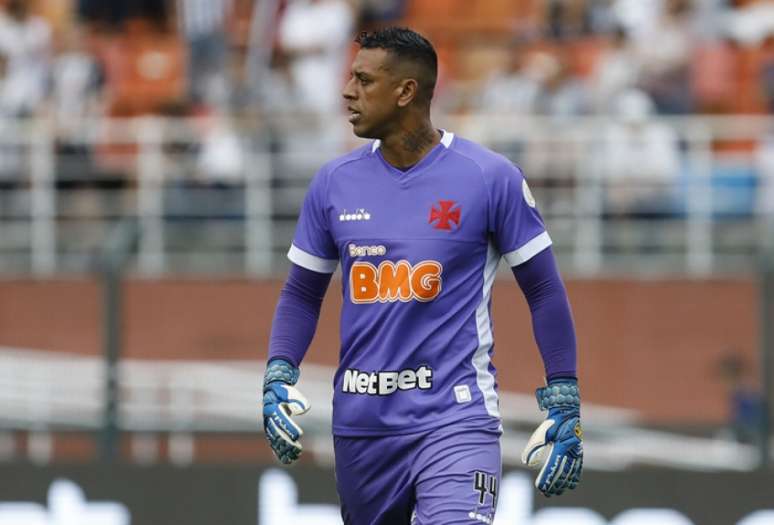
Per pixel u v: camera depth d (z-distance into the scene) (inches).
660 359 1681.8
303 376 1668.3
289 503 1268.5
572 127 1803.6
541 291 710.5
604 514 1232.8
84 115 1948.8
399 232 700.0
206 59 1972.2
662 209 1763.0
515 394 1674.5
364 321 703.1
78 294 1749.5
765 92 1914.4
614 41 1937.7
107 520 1278.3
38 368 1721.2
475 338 701.3
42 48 1980.8
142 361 1710.1
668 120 1818.4
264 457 1555.1
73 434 1502.2
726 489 1229.1
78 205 1829.5
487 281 706.8
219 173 1792.6
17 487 1280.8
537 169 1785.2
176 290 1720.0
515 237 703.1
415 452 696.4
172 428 1364.4
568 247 1755.7
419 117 706.2
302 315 733.3
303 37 1964.8
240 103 1916.8
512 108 1849.2
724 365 1672.0
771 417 1349.7
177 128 1840.6
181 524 1274.6
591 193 1764.3
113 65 1987.0
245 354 1712.6
